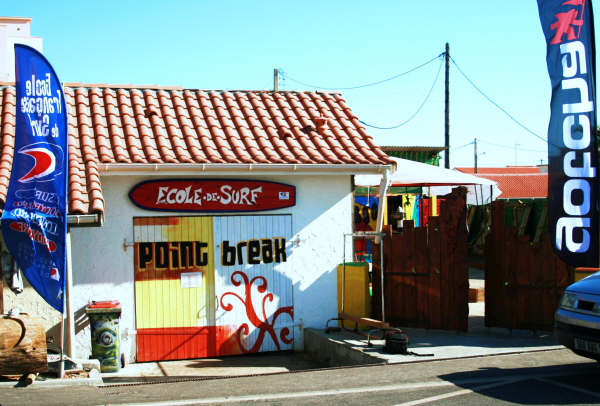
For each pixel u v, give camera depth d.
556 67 10.05
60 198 7.33
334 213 11.24
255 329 10.76
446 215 10.73
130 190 10.14
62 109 7.35
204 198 10.46
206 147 10.59
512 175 40.16
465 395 6.61
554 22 10.11
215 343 10.52
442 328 10.75
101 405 6.48
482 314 12.83
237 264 10.66
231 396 6.86
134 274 10.16
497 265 10.70
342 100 13.41
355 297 11.08
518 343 9.67
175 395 6.95
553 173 9.95
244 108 12.40
